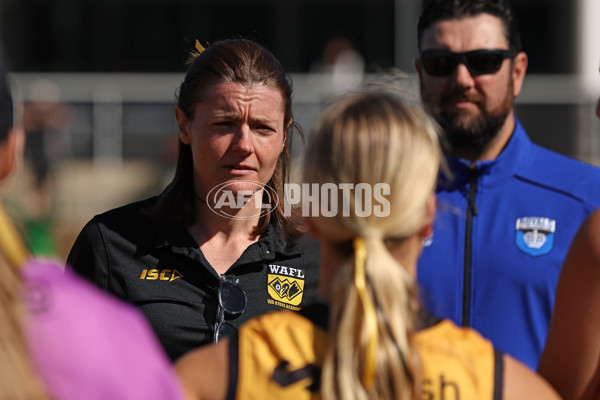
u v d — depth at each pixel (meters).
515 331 9.73
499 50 10.42
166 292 9.24
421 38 10.99
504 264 9.94
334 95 6.64
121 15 65.44
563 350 7.54
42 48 65.00
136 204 9.89
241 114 9.21
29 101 40.06
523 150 10.61
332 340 5.81
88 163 41.22
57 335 4.98
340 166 5.90
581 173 10.42
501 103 10.53
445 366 5.89
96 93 41.97
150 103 42.19
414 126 5.98
